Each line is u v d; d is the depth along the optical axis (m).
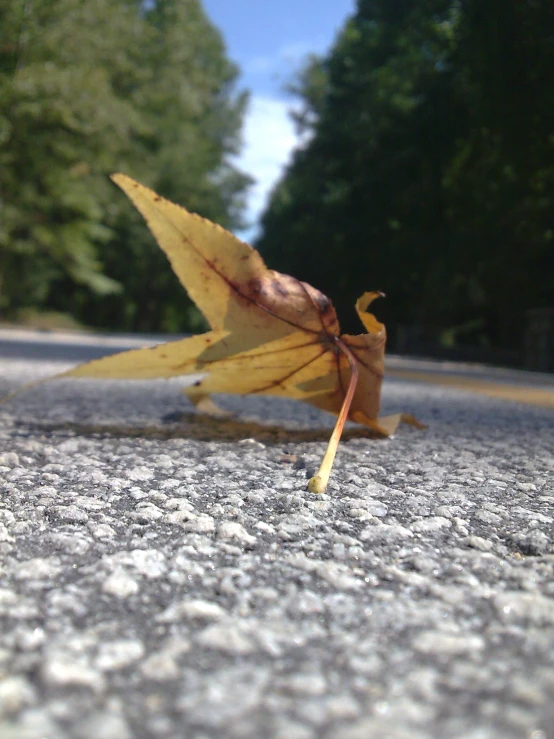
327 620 0.09
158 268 3.55
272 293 0.21
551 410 0.45
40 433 0.27
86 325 3.83
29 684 0.08
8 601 0.10
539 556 0.13
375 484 0.19
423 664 0.08
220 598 0.10
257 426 0.30
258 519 0.15
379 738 0.07
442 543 0.13
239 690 0.07
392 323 2.71
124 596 0.10
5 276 2.60
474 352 1.84
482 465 0.23
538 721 0.07
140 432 0.28
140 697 0.07
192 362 0.22
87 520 0.14
